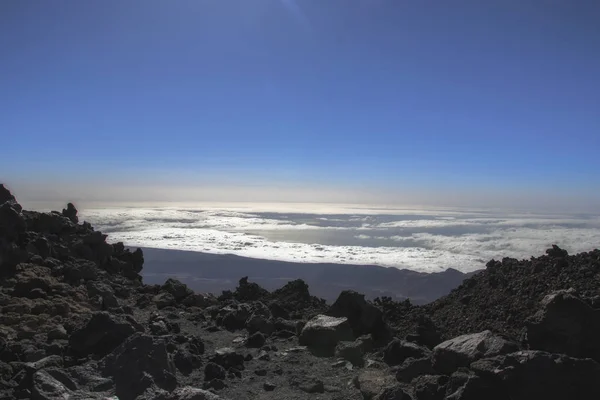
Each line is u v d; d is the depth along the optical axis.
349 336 9.12
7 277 10.50
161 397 5.47
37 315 8.95
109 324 7.57
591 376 5.29
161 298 12.69
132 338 6.66
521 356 5.52
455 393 5.56
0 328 8.12
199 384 6.92
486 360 5.70
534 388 5.25
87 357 7.18
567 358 5.46
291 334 9.95
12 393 5.82
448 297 11.00
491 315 8.69
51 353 7.36
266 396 6.60
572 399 5.21
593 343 6.31
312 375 7.34
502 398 5.38
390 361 7.96
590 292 7.59
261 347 9.03
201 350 8.57
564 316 6.45
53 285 10.50
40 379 5.66
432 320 9.79
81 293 10.67
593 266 8.48
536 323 6.61
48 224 14.28
